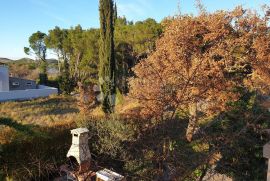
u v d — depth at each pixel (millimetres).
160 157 5371
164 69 8742
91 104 18328
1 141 9000
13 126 9914
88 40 38688
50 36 47594
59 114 22578
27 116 21734
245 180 8148
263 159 8758
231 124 8633
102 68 22062
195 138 7242
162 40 13656
